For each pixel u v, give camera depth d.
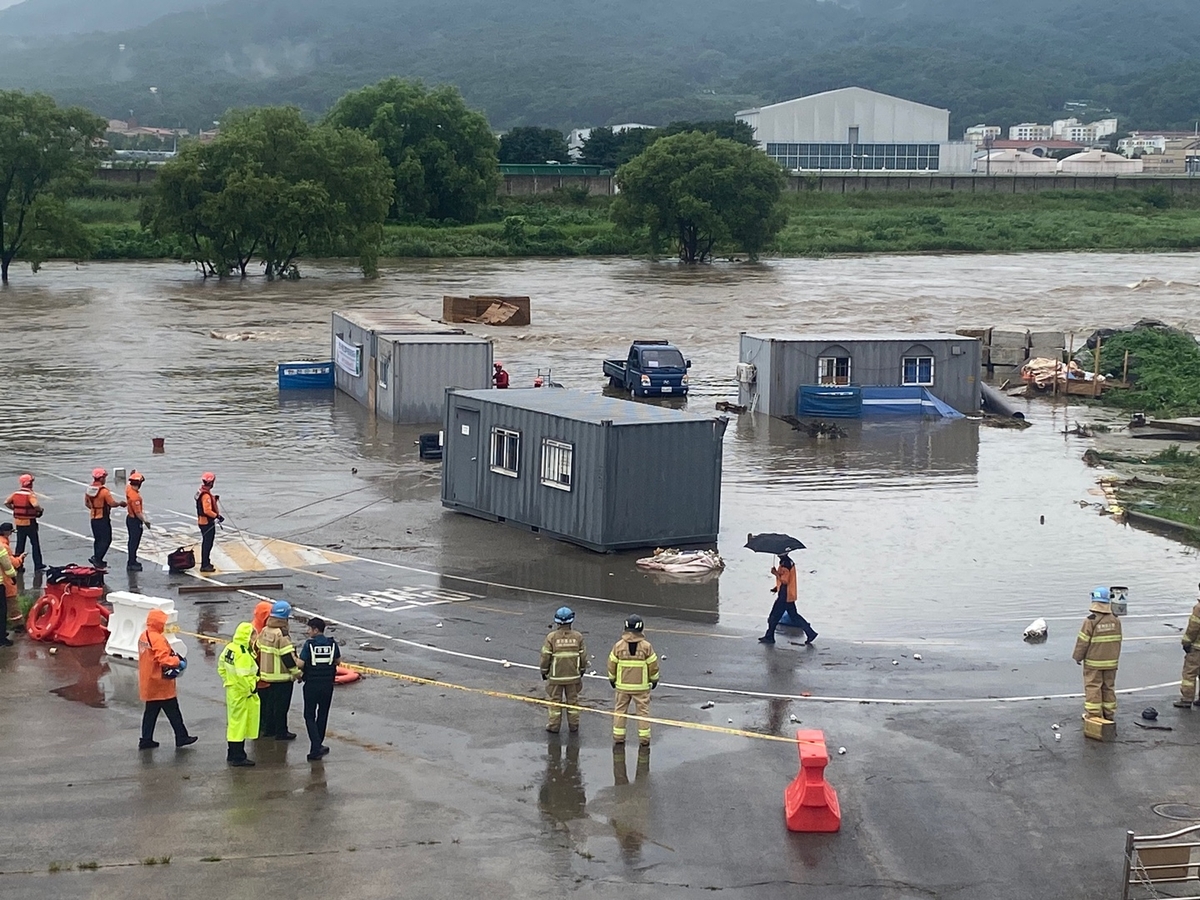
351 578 27.70
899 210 180.62
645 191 136.62
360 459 41.12
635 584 27.59
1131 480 39.00
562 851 15.43
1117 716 20.06
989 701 20.75
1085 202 190.12
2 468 39.19
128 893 14.22
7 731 18.83
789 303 94.06
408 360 46.94
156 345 70.31
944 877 15.05
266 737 18.62
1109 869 15.30
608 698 20.66
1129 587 28.20
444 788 17.05
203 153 113.94
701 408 52.25
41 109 108.38
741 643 23.69
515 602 26.12
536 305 93.06
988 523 34.03
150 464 40.09
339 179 113.44
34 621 23.44
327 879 14.62
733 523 33.59
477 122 164.62
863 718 19.92
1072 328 78.56
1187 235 158.50
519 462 32.00
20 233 109.12
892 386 50.84
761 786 17.31
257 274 118.94
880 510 35.31
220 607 25.36
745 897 14.52
